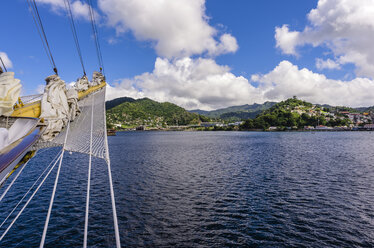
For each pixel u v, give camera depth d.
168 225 14.76
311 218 15.57
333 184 23.98
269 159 43.06
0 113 5.48
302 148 64.25
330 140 99.19
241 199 19.48
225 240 12.96
